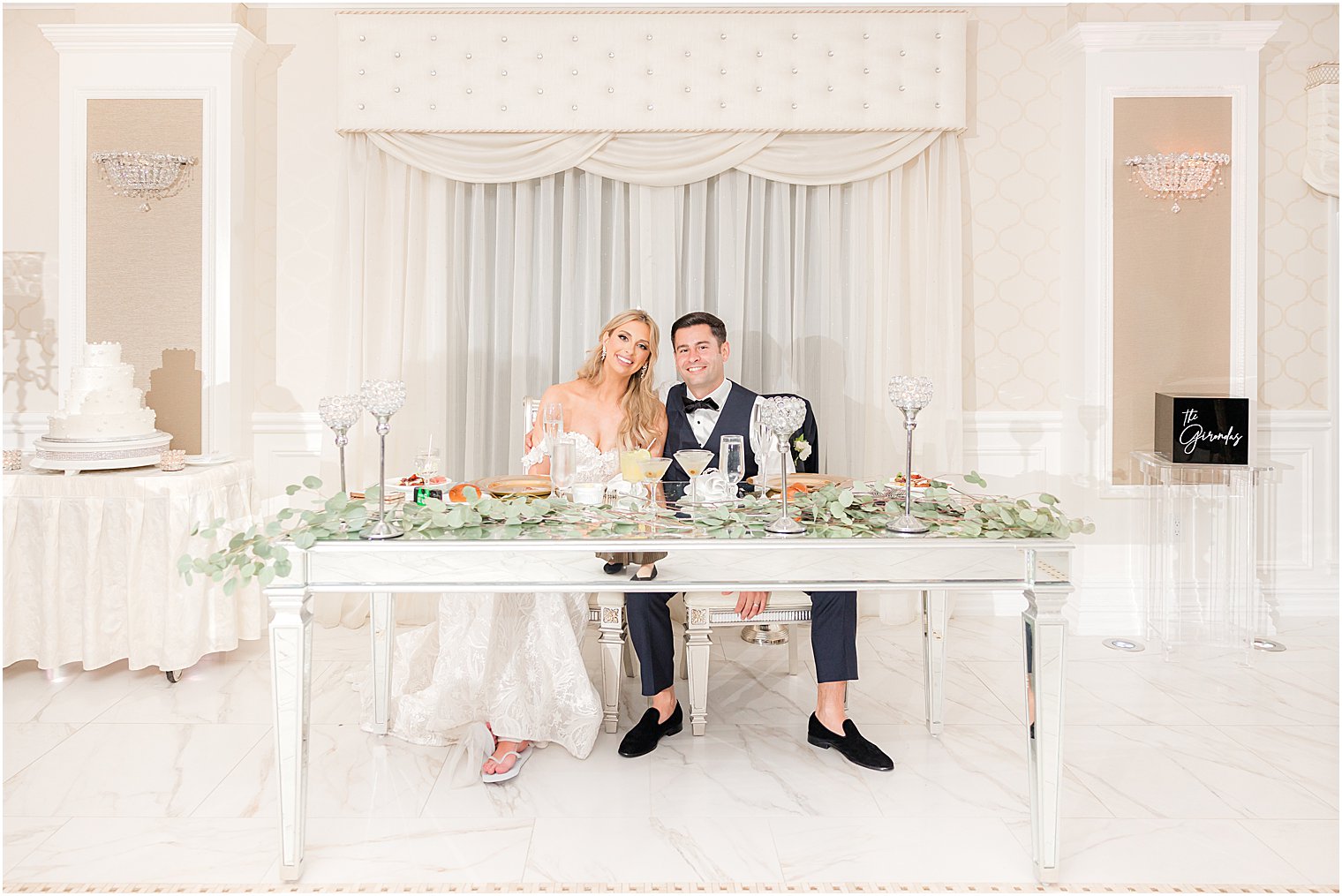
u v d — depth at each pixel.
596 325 4.12
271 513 4.16
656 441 3.26
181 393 3.94
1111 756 2.75
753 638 3.86
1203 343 3.98
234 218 3.94
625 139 4.07
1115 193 3.95
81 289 3.92
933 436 4.12
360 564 2.07
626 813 2.40
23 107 4.01
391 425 4.10
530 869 2.13
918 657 3.70
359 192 4.06
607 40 4.02
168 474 3.36
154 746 2.80
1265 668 3.53
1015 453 4.25
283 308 4.15
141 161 3.84
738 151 4.05
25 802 2.44
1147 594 3.92
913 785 2.56
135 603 3.29
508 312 4.16
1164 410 3.81
